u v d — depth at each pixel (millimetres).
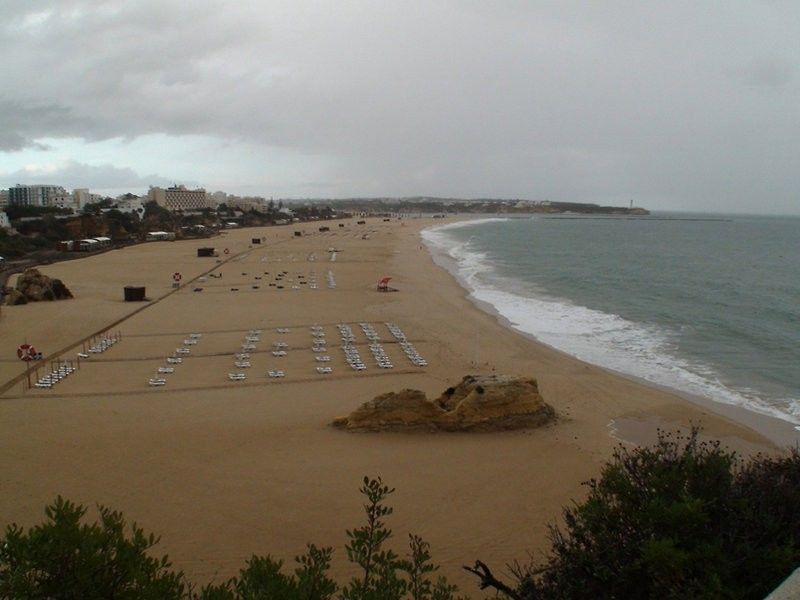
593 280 87062
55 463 23984
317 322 54625
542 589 10023
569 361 42156
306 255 118188
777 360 43469
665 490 10016
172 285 78312
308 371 39125
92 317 56500
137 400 32875
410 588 9594
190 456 24766
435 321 55344
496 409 28828
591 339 49875
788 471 10969
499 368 40094
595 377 38094
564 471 23859
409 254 122188
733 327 54469
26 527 19234
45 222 148625
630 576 9047
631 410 32156
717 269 105312
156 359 42094
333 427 28578
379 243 149875
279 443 26422
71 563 7676
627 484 10312
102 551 8008
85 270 94250
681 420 30797
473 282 83688
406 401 28531
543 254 130500
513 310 62438
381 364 40281
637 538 9516
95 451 25203
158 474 23078
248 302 65375
